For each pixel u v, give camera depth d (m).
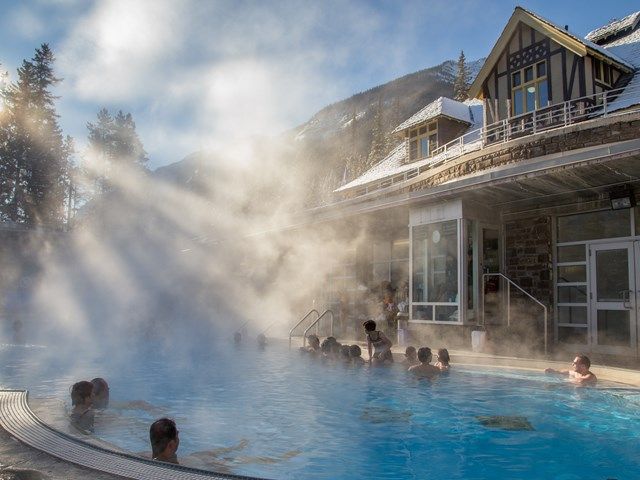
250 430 5.87
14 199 39.91
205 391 8.39
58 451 3.42
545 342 10.66
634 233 10.73
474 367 9.45
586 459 4.77
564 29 14.22
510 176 9.98
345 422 6.24
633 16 17.84
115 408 6.79
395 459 4.81
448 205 12.22
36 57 42.34
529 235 12.46
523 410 6.71
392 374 9.54
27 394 5.61
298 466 4.58
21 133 40.56
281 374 10.10
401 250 16.33
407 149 21.53
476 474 4.36
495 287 12.72
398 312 14.33
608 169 9.05
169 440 3.82
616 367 8.49
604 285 11.20
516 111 15.30
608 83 14.11
